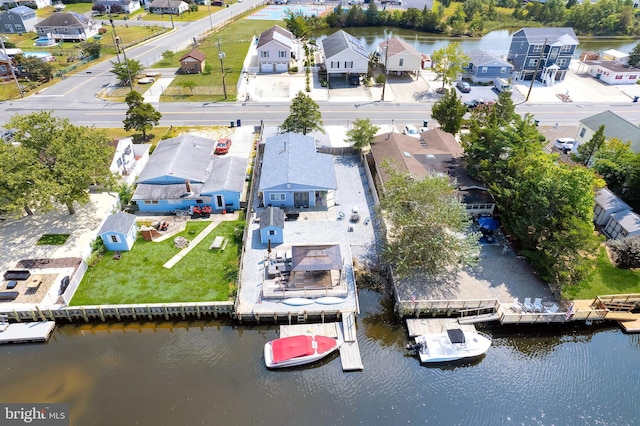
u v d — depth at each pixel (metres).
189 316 36.28
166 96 75.25
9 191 40.19
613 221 44.25
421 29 131.88
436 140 56.38
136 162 53.22
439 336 34.25
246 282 38.19
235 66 90.00
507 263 41.06
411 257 37.88
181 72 86.31
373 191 49.03
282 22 129.00
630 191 47.00
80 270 38.03
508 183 42.69
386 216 41.12
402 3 148.62
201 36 112.69
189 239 42.72
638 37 126.06
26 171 40.47
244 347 34.28
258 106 72.19
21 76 81.44
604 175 48.84
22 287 37.12
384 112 71.19
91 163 42.94
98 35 107.56
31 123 43.78
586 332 36.53
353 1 152.75
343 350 33.62
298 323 35.88
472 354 33.34
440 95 77.94
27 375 31.97
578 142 60.06
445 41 121.31
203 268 39.47
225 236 43.19
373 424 29.11
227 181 46.75
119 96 75.12
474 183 47.25
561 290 38.09
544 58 83.94
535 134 46.31
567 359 34.22
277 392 30.94
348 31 129.50
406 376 32.38
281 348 32.66
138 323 36.09
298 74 86.56
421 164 50.19
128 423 28.66
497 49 112.12
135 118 57.88
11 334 34.22
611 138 53.50
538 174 40.03
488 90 78.31
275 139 54.81
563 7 137.25
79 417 28.98
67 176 40.75
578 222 35.75
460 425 29.34
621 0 134.62
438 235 37.81
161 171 48.00
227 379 31.75
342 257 40.97
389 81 84.38
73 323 35.88
